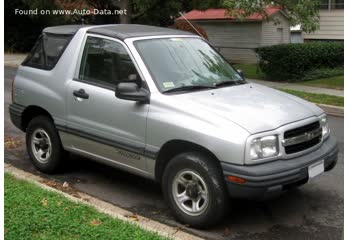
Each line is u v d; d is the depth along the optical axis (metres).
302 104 5.18
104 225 4.30
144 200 5.45
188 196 4.65
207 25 26.22
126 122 5.07
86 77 5.62
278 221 4.92
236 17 15.46
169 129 4.66
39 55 6.33
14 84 6.50
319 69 17.09
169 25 24.39
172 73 5.16
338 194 5.67
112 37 5.43
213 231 4.66
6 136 8.11
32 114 6.45
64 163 6.16
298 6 15.08
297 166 4.47
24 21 27.00
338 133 9.11
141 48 5.23
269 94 5.28
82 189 5.74
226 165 4.30
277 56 16.16
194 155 4.55
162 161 4.90
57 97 5.84
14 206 4.61
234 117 4.47
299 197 5.56
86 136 5.52
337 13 22.39
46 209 4.57
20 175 5.87
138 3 18.19
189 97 4.83
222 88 5.24
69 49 5.87
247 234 4.62
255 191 4.25
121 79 5.23
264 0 15.26
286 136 4.52
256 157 4.30
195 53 5.62
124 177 6.18
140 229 4.27
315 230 4.73
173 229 4.52
